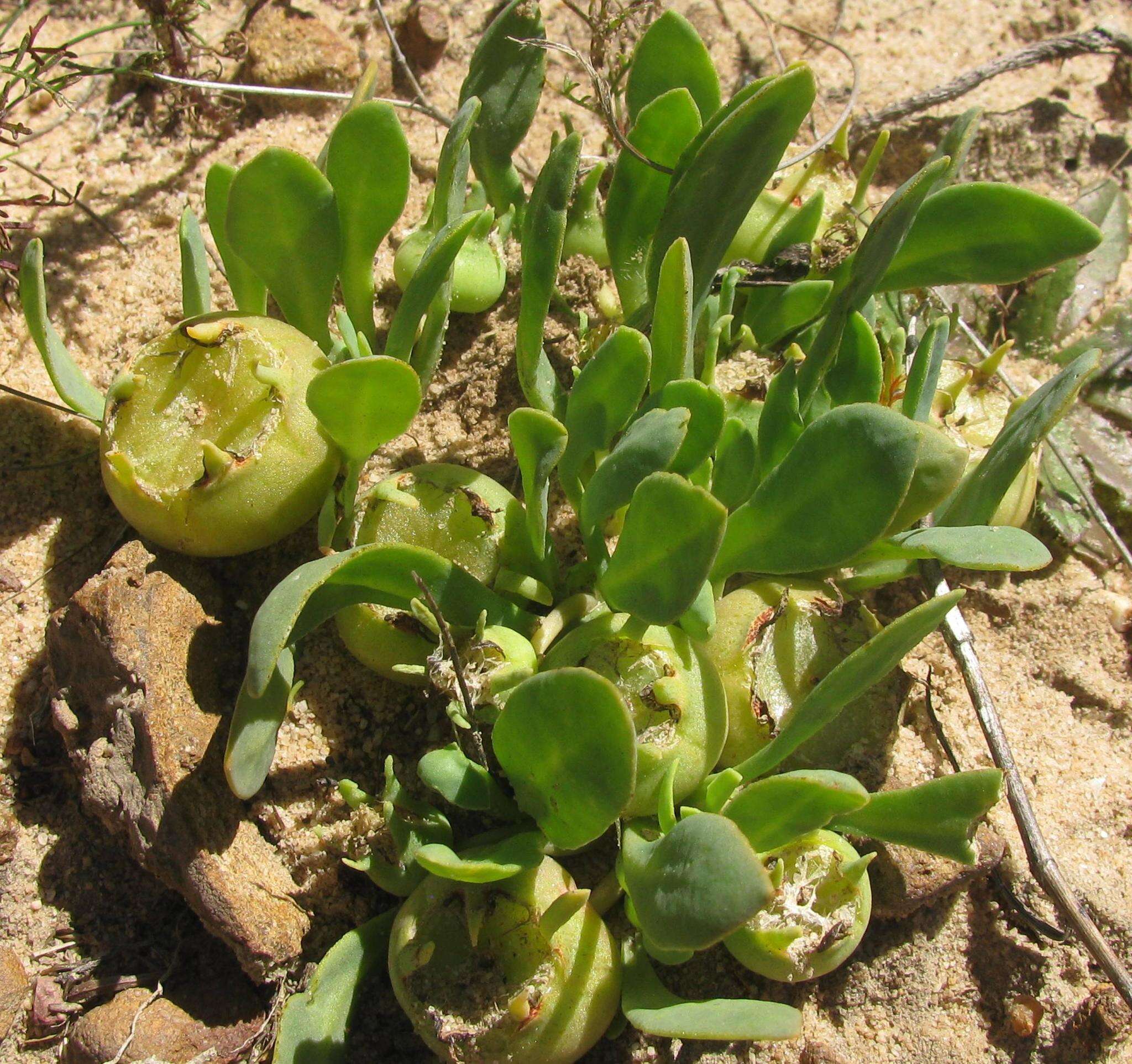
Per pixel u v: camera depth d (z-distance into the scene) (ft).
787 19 0.75
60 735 0.49
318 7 0.70
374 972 0.45
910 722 0.51
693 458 0.43
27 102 0.67
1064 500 0.58
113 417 0.46
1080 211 0.67
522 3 0.53
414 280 0.44
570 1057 0.41
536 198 0.45
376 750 0.48
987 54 0.75
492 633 0.42
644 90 0.53
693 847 0.35
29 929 0.47
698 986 0.46
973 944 0.48
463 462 0.54
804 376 0.45
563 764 0.37
